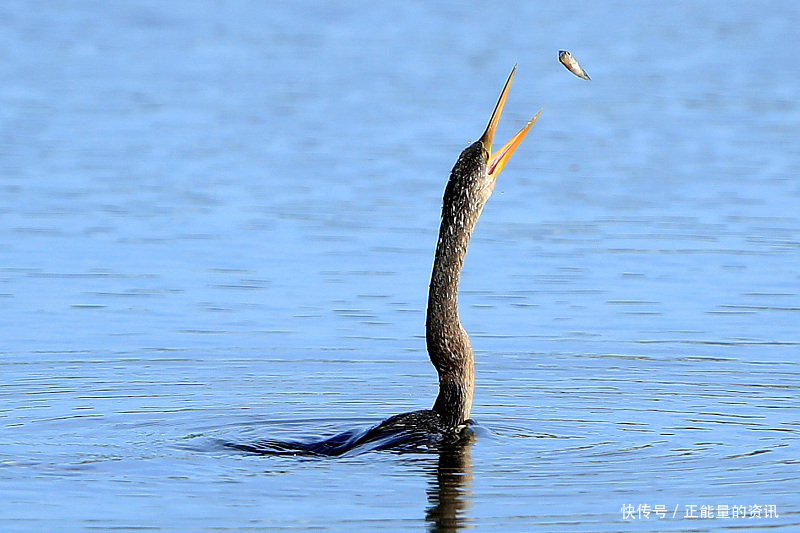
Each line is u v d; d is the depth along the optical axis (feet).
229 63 121.39
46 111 95.09
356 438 32.73
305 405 36.40
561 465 30.89
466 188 33.22
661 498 28.63
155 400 36.63
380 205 68.69
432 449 31.89
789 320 47.16
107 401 36.45
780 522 27.30
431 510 27.84
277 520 27.30
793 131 89.35
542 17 154.71
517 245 60.23
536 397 37.37
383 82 111.75
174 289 51.88
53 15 151.23
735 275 54.34
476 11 159.74
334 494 28.84
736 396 37.37
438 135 88.74
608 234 62.03
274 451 31.83
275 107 99.40
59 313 47.93
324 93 105.91
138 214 65.92
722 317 47.73
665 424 34.42
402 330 46.21
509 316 48.19
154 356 42.11
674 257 57.52
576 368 40.81
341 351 43.19
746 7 161.89
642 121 94.32
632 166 79.00
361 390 38.22
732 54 126.31
